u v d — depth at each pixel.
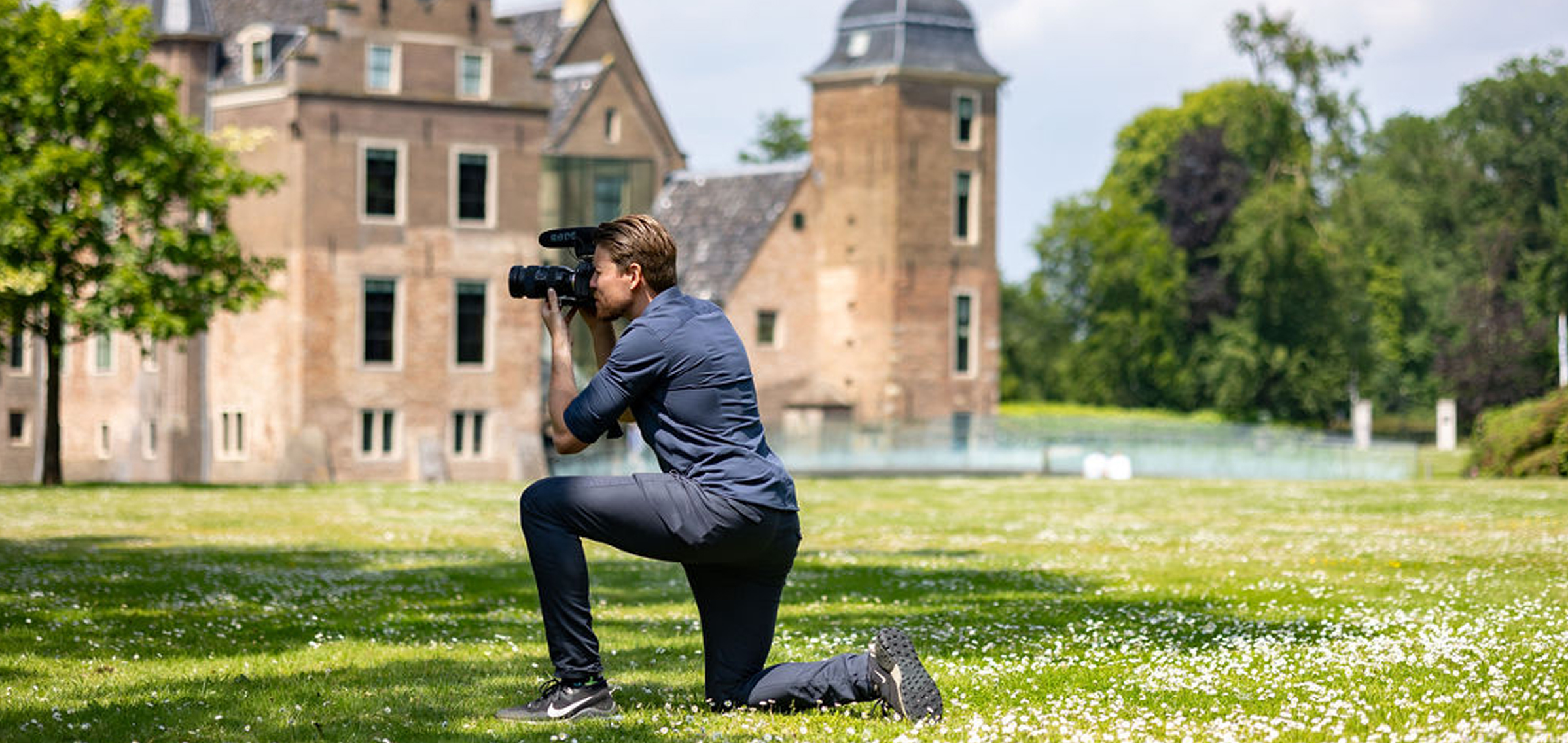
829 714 6.86
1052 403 86.62
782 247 55.34
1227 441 49.91
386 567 15.39
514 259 46.78
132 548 17.67
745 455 6.77
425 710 7.09
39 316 34.44
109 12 33.59
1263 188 71.81
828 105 56.06
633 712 7.02
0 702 7.21
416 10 45.38
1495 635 9.12
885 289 54.75
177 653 9.01
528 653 9.05
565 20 57.62
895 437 51.81
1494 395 75.31
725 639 7.02
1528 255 77.19
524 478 46.72
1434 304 81.12
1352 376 76.25
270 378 44.69
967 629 9.91
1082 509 25.00
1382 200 74.00
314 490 32.38
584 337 50.19
